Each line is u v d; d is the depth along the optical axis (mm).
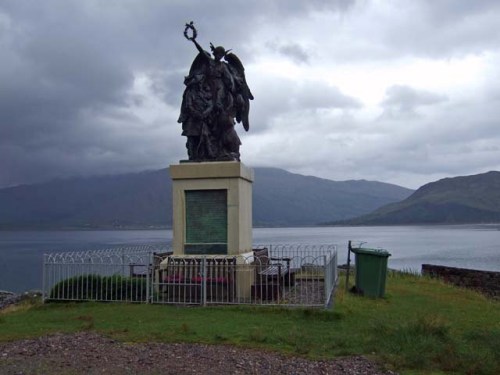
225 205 16969
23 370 8859
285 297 15961
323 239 128250
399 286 21859
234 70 18641
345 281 20844
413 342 10711
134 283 15875
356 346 10719
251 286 15953
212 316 13547
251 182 18656
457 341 11086
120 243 105250
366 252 17953
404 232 192000
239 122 18844
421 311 15742
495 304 19859
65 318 13594
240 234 16891
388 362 9672
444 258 67562
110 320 13125
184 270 15875
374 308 15555
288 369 9219
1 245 121812
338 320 13383
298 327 12461
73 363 9258
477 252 78875
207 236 17031
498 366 9430
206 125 17828
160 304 15242
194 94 17984
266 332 11758
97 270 16188
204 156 17734
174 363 9367
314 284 18812
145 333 11500
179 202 17172
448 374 9156
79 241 134875
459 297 20281
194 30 18031
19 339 11125
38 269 57469
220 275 15773
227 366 9281
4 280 44812
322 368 9312
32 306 15672
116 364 9227
